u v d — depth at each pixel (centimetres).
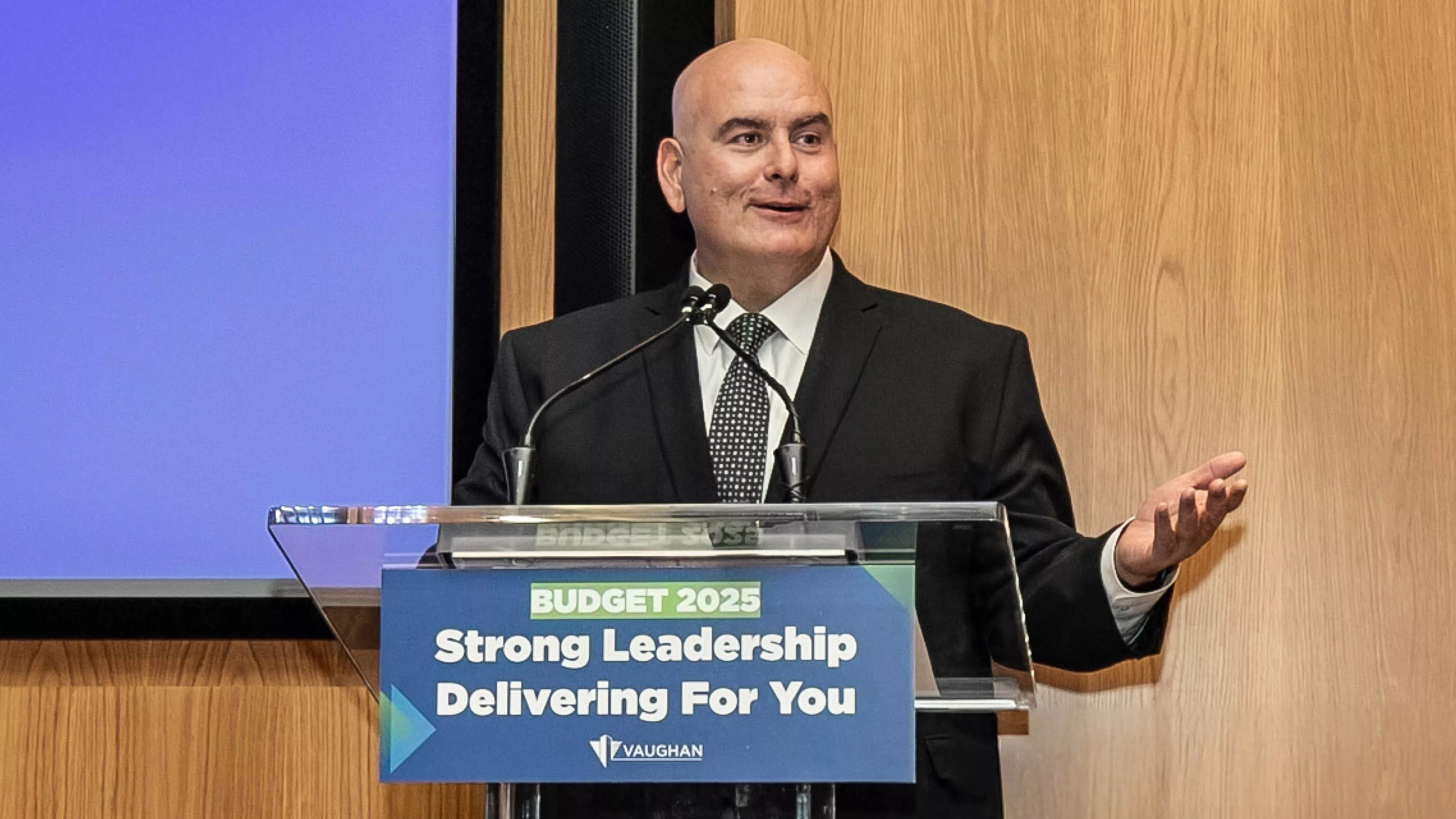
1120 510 284
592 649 155
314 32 288
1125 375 286
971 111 294
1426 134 286
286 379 282
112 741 281
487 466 242
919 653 158
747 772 153
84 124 288
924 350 242
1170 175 289
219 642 283
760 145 248
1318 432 282
